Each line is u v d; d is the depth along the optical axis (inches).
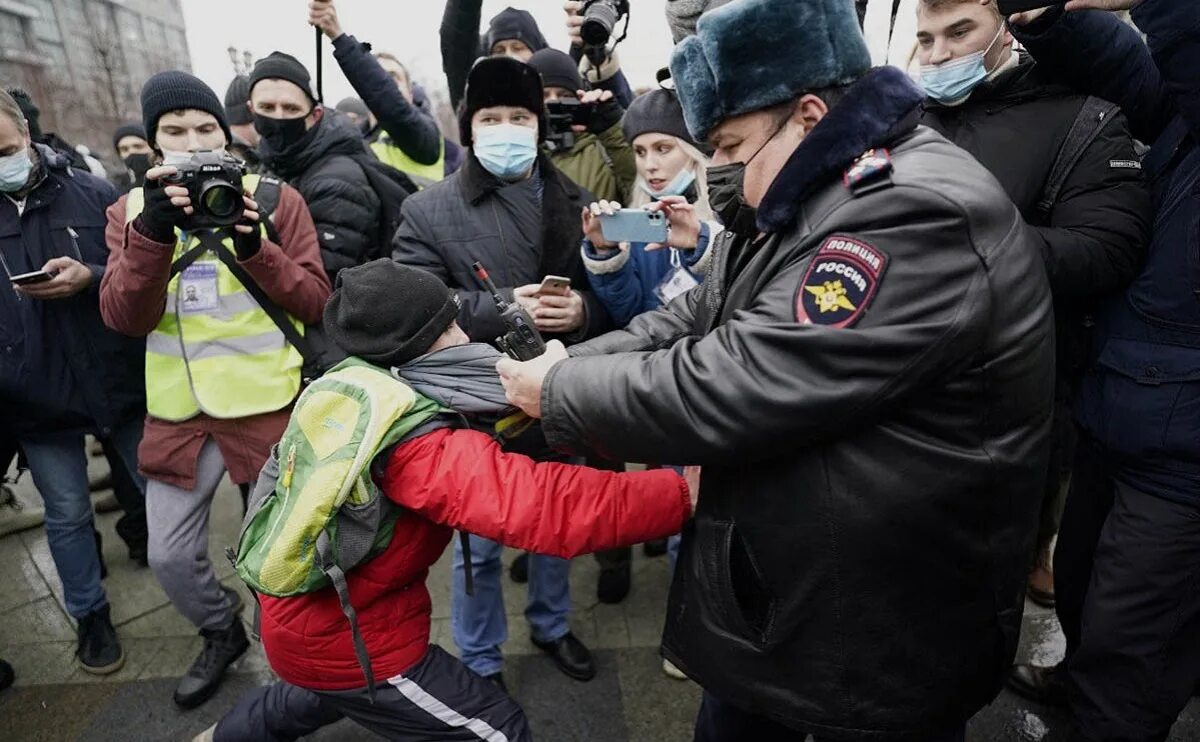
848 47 34.4
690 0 73.7
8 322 76.6
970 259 32.3
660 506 45.4
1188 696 56.6
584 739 74.4
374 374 47.7
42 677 84.0
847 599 37.5
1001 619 40.9
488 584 75.0
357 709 53.6
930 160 34.3
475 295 71.9
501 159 72.2
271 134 88.8
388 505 47.7
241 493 117.4
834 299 32.9
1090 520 66.7
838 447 35.5
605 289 72.7
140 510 103.2
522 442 71.2
